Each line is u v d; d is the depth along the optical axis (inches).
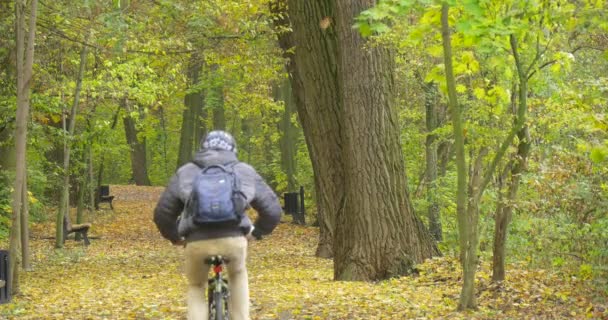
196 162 272.8
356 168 673.6
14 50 789.9
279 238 1213.1
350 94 675.4
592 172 563.2
